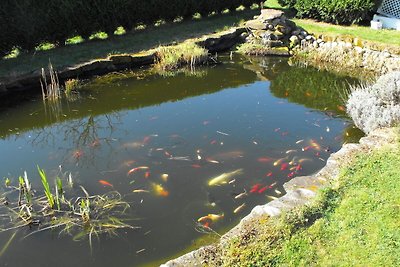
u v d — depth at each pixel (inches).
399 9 434.3
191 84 324.5
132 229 161.3
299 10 466.3
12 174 199.6
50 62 319.0
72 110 275.9
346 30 409.4
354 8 416.5
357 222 142.3
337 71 358.0
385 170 171.0
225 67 363.9
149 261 146.1
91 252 150.0
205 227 162.4
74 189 185.3
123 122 258.1
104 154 217.5
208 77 340.8
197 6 463.8
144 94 303.0
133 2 406.9
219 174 197.6
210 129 245.3
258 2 524.1
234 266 126.8
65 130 249.4
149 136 236.8
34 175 198.2
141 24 429.7
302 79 339.6
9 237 156.6
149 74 339.6
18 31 336.5
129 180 192.9
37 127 254.7
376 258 126.8
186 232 159.9
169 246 152.9
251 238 137.8
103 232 159.3
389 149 187.9
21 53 347.9
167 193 183.2
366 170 172.2
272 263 127.7
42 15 347.3
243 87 320.5
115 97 296.0
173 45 376.8
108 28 396.8
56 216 166.9
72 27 370.3
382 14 445.1
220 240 140.1
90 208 171.2
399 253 127.9
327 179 169.9
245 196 181.2
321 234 138.0
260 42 402.3
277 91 312.2
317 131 242.7
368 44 362.3
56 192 167.8
